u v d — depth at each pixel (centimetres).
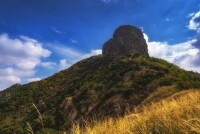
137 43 12262
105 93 6638
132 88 6134
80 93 7600
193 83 4844
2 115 8650
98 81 8312
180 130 471
